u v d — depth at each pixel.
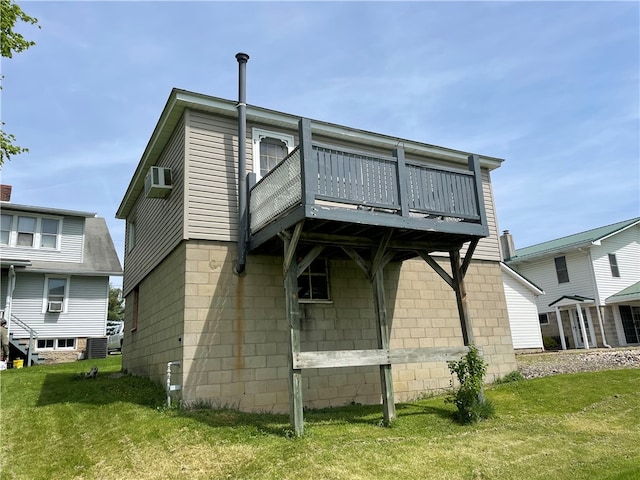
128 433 6.00
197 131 8.53
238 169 8.55
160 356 9.05
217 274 8.02
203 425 6.17
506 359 10.83
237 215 8.48
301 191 6.21
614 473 5.02
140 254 12.07
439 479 4.78
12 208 18.58
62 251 19.47
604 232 21.84
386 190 6.95
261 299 8.21
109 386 9.28
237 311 7.98
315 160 6.31
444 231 7.39
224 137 8.78
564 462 5.39
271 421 6.72
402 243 7.82
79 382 10.12
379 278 7.18
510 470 5.11
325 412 7.81
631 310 21.59
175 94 8.29
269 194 7.48
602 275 20.84
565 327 21.69
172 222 8.84
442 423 6.96
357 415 7.51
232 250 8.27
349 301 9.20
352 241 7.30
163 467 4.93
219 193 8.44
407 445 5.75
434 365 9.86
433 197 7.48
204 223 8.14
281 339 8.21
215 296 7.89
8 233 18.61
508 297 19.55
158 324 9.48
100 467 5.07
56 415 7.21
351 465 4.95
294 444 5.51
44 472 5.04
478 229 7.80
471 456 5.48
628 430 6.65
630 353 13.27
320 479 4.57
